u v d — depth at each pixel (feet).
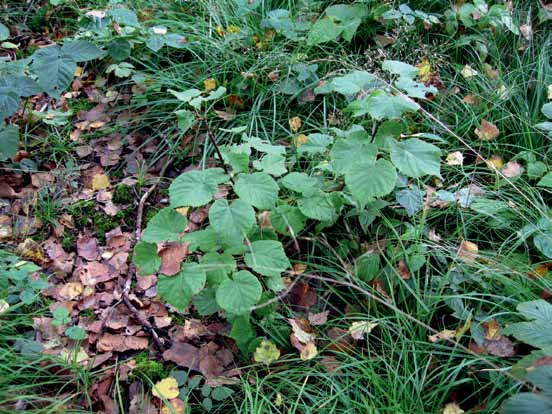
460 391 2.60
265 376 2.73
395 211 3.20
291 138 3.78
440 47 4.12
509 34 4.24
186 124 2.93
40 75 3.34
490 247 3.16
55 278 3.25
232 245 2.48
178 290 2.45
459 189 3.37
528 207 3.25
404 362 2.64
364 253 3.06
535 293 2.83
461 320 2.75
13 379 2.65
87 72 4.44
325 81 3.92
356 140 2.68
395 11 4.07
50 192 3.70
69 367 2.70
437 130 3.69
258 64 4.05
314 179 2.90
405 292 2.94
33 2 4.91
